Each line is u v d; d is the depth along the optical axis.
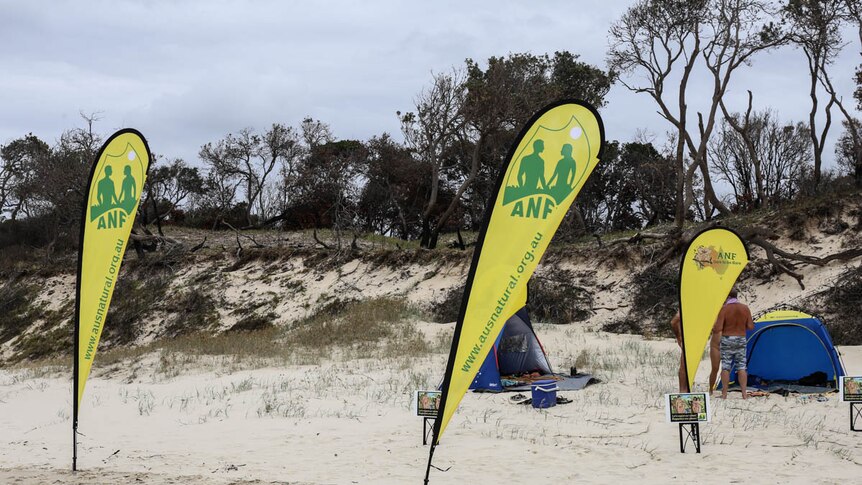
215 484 8.29
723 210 30.77
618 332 24.33
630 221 47.03
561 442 10.19
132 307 33.66
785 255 24.22
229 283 33.47
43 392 18.41
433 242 35.09
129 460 10.05
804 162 41.91
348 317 26.59
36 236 45.97
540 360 16.42
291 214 49.94
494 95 34.72
